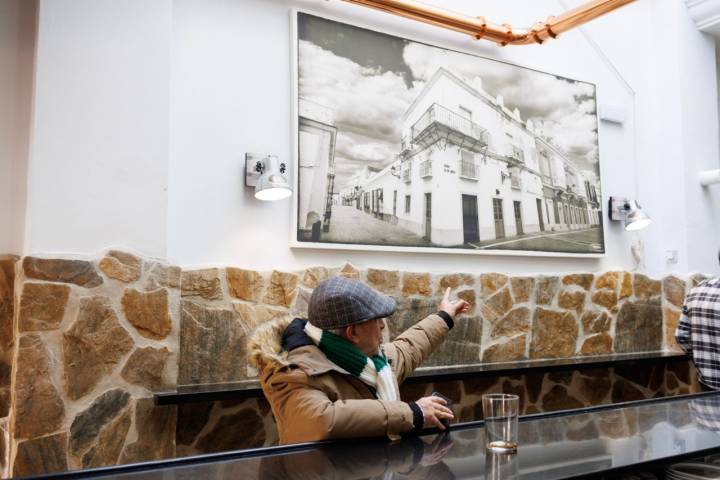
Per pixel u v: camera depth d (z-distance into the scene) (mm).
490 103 3893
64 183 2545
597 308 4199
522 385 3824
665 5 4754
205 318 2881
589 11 3590
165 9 2836
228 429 2912
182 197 2932
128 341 2596
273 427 3021
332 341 1713
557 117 4199
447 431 1503
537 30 3801
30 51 2719
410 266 3521
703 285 3357
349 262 3326
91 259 2557
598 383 4164
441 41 3795
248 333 2971
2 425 2514
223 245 3012
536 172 4039
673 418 1593
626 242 4504
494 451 1278
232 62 3129
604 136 4508
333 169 3273
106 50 2678
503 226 3834
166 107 2799
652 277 4570
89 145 2605
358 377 1706
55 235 2508
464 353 3588
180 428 2807
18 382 2369
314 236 3188
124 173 2672
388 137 3459
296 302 3111
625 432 1441
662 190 4707
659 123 4742
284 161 3217
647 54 4816
